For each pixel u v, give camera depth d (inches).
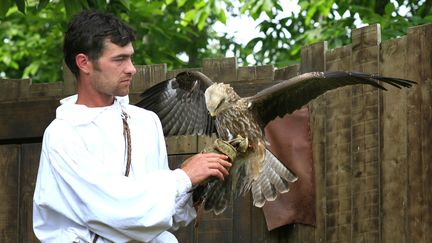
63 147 250.8
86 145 253.3
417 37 322.3
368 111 331.9
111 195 246.2
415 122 320.2
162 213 245.9
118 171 253.9
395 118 325.1
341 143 337.1
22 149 382.0
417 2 655.1
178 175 250.5
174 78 331.0
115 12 489.4
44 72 722.2
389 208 324.2
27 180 379.2
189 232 357.1
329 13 674.2
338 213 335.6
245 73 359.6
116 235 249.0
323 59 347.6
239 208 352.2
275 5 628.1
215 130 323.9
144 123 263.7
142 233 248.2
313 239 340.2
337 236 335.3
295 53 650.2
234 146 286.5
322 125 342.6
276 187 302.0
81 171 248.7
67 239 251.1
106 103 261.0
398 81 290.4
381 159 327.6
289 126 345.1
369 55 334.3
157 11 668.7
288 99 306.8
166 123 331.3
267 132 346.6
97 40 254.4
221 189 288.5
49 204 252.2
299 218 340.8
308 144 343.3
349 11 612.1
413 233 318.0
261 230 349.1
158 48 697.6
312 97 305.3
